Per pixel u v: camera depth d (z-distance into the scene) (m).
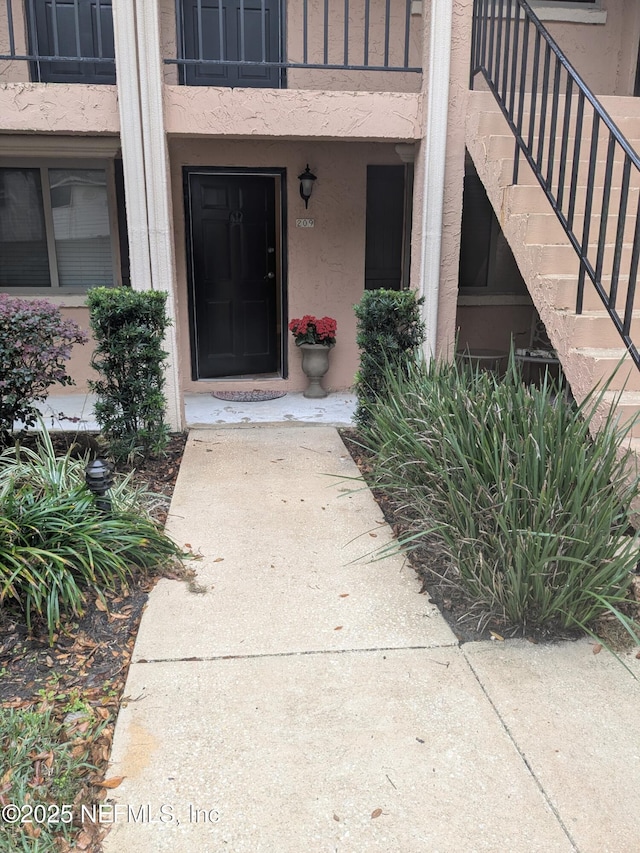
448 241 5.09
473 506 2.68
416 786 1.86
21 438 4.43
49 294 6.30
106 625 2.60
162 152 4.61
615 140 3.28
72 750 1.93
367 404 4.55
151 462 4.52
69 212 6.21
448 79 4.77
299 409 6.02
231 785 1.85
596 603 2.47
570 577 2.42
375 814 1.77
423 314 5.16
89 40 5.80
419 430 3.31
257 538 3.41
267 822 1.74
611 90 6.27
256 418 5.69
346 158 6.25
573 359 3.56
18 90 4.49
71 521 2.83
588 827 1.74
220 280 6.55
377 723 2.10
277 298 6.76
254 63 4.59
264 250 6.62
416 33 5.90
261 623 2.65
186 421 5.54
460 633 2.59
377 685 2.29
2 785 1.78
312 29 5.82
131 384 4.18
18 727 1.97
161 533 3.27
